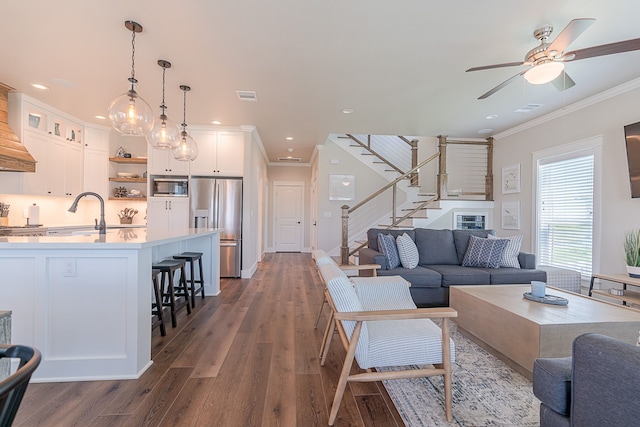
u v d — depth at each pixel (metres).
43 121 4.27
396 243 3.79
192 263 3.51
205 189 5.10
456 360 2.29
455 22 2.32
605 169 3.68
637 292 3.17
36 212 4.39
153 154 5.13
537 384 1.25
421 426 1.57
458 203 5.60
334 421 1.59
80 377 1.96
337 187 6.78
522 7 2.15
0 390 0.50
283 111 4.33
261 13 2.22
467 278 3.46
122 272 2.00
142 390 1.85
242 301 3.77
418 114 4.45
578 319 1.98
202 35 2.50
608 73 3.16
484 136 5.73
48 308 1.95
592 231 3.85
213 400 1.76
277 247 8.44
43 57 2.88
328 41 2.58
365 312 1.61
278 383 1.95
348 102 3.97
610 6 2.13
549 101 3.94
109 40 2.58
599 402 0.95
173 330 2.81
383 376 1.62
